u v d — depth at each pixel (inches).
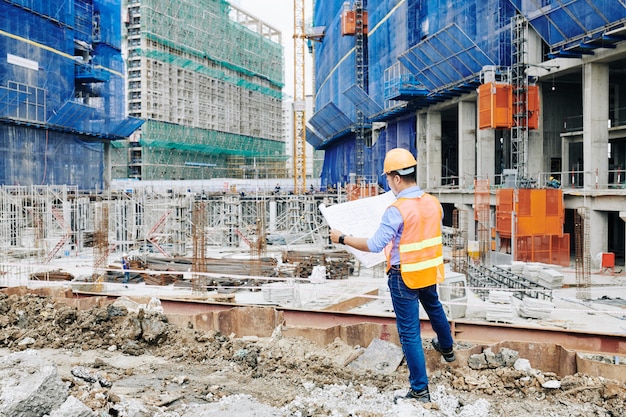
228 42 3927.2
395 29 1887.3
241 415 204.4
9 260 1133.7
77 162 1964.8
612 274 937.5
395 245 213.5
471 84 1472.7
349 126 2561.5
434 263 213.3
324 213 232.4
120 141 2997.0
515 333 331.0
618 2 928.3
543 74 1267.2
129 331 327.0
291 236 1454.2
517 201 1016.9
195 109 3555.6
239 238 1449.3
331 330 316.5
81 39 2022.6
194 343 321.4
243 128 4192.9
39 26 1700.3
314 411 221.8
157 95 3218.5
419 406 215.5
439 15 1583.4
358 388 249.6
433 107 1793.8
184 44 3425.2
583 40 1040.2
